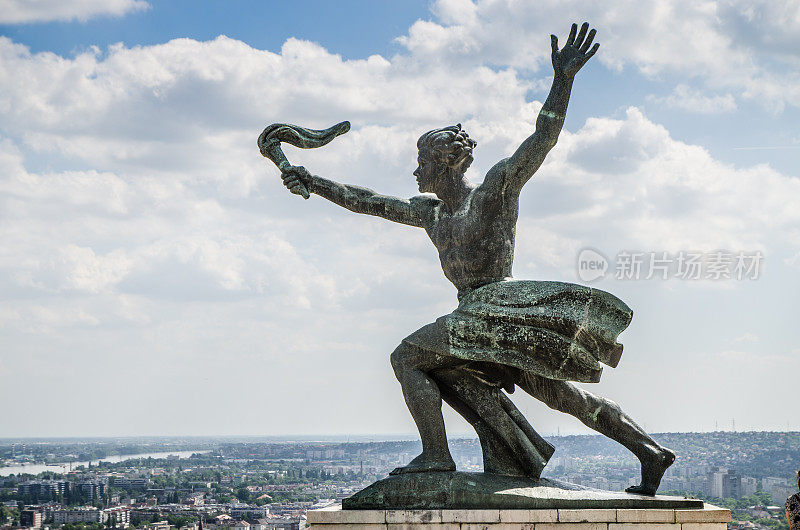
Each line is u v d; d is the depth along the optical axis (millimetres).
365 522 9359
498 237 10133
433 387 10000
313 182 11094
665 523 9188
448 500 9406
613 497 9391
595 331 9672
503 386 10328
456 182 10453
